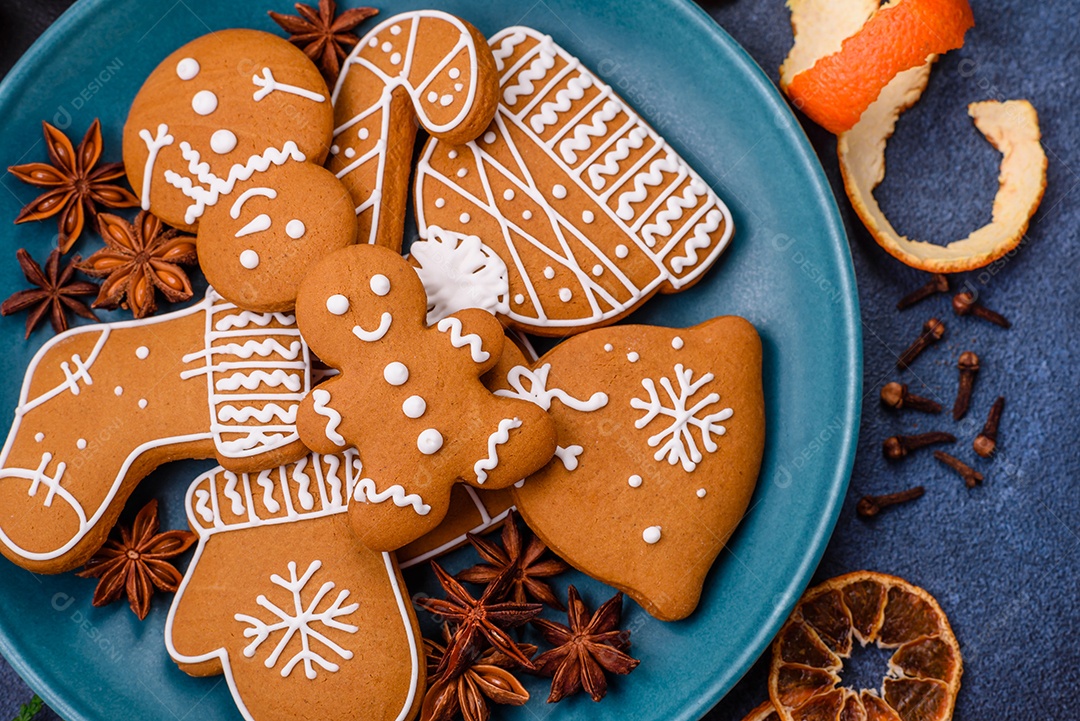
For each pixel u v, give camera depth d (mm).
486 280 382
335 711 375
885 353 418
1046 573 413
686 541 378
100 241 401
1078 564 412
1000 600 413
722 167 396
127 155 382
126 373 381
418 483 364
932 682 408
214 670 381
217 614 378
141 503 396
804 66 417
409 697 377
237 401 378
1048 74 417
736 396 382
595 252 384
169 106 378
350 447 372
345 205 375
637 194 385
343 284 365
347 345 365
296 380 380
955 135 420
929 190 421
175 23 397
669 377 381
